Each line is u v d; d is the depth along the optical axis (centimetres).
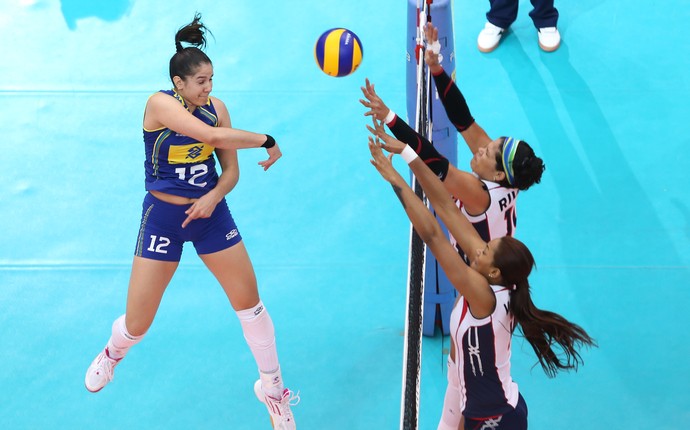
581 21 2925
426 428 1798
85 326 2044
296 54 2850
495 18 2791
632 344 1956
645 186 2359
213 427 1820
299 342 2002
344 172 2459
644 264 2153
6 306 2089
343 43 1558
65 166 2481
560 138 2502
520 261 1245
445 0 1723
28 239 2269
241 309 1650
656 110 2581
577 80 2694
